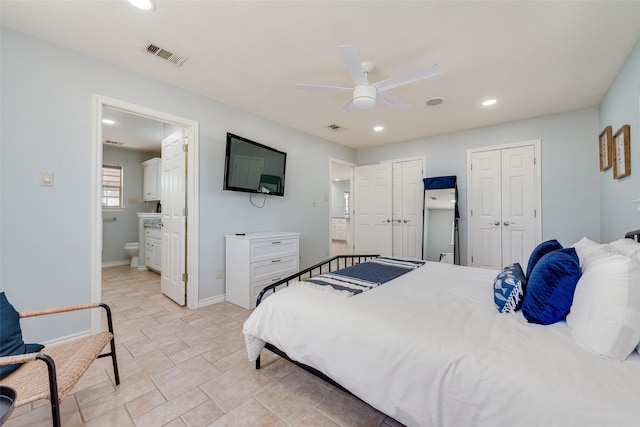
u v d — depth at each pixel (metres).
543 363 0.95
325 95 3.03
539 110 3.44
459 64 2.37
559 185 3.56
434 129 4.23
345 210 10.42
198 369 1.86
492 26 1.89
